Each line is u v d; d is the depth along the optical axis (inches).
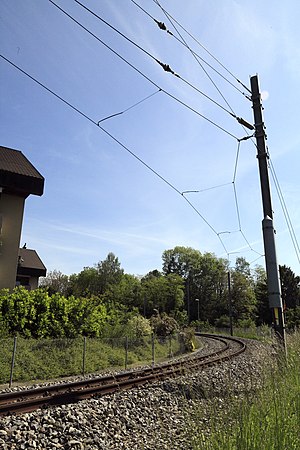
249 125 428.1
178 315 2039.9
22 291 647.1
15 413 240.7
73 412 237.3
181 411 258.1
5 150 979.9
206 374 383.9
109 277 2908.5
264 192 418.6
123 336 764.0
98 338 681.0
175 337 923.4
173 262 3403.1
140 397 297.9
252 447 123.1
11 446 183.3
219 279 3117.6
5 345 494.9
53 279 2618.1
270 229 398.9
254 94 446.0
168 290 2591.0
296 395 177.3
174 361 594.6
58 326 632.4
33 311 615.5
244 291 2780.5
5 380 409.7
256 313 2260.1
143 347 733.9
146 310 2503.7
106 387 319.0
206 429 152.6
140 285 2736.2
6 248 778.2
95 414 241.3
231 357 617.3
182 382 310.8
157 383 347.6
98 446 194.4
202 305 3041.3
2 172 780.6
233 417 144.9
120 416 245.0
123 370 519.8
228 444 129.3
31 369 449.7
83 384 350.0
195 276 3211.1
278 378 199.2
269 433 130.1
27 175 813.9
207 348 918.4
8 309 597.3
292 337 377.1
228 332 1806.1
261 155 430.9
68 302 693.9
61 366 484.7
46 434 204.1
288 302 2207.2
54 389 318.3
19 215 813.2
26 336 583.5
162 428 214.1
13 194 814.5
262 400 158.2
